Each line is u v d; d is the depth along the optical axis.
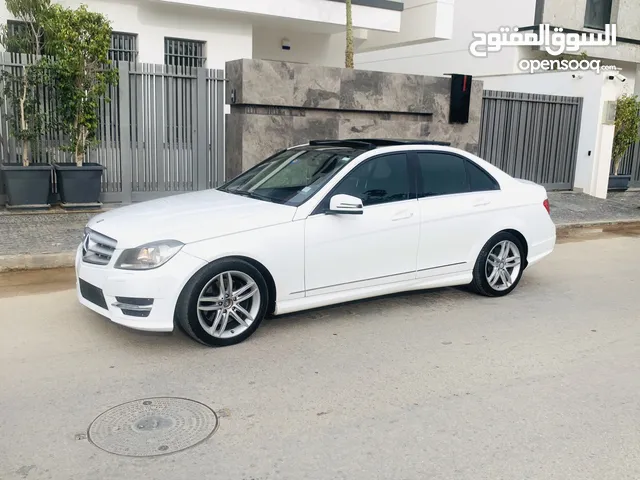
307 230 5.50
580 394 4.54
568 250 10.02
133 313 4.93
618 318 6.38
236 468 3.49
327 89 11.68
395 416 4.14
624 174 17.02
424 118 13.05
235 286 5.32
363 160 6.00
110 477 3.38
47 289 6.79
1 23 11.38
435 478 3.43
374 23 15.58
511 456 3.68
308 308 5.66
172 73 10.87
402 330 5.81
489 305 6.70
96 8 12.83
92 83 9.98
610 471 3.54
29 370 4.69
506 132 14.60
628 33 19.70
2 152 9.98
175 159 11.17
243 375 4.71
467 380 4.73
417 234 6.15
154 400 4.27
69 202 9.99
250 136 11.05
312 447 3.73
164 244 4.94
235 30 14.50
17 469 3.43
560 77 15.86
